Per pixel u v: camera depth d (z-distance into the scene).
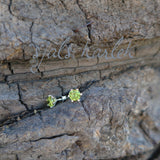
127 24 0.15
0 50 0.14
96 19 0.15
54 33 0.14
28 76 0.15
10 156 0.15
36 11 0.14
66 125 0.15
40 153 0.15
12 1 0.14
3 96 0.15
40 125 0.15
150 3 0.15
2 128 0.15
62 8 0.14
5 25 0.14
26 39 0.14
